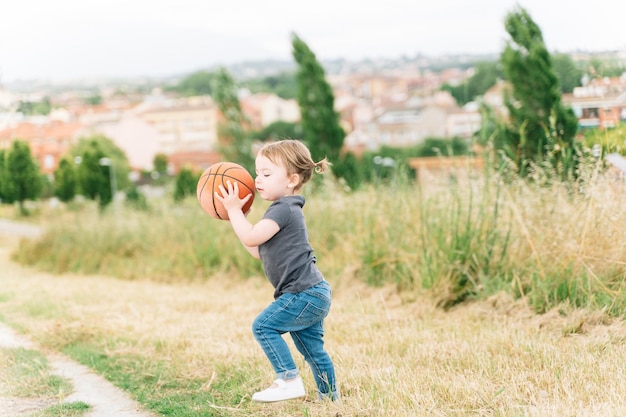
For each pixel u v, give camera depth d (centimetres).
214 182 463
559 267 694
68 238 1605
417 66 14775
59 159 5259
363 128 10425
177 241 1347
